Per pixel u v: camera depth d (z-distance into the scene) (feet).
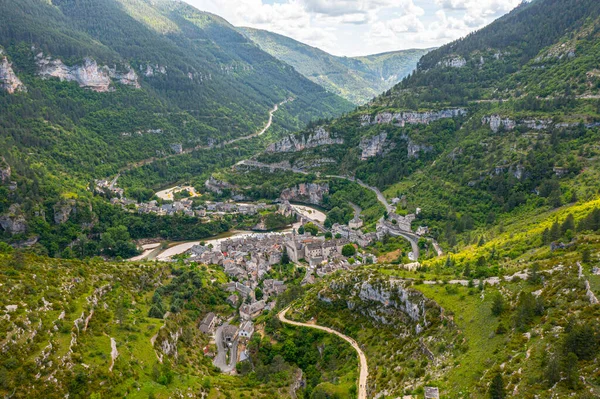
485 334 382.22
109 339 444.55
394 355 447.42
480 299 431.84
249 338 607.37
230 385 488.85
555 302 363.15
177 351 530.27
